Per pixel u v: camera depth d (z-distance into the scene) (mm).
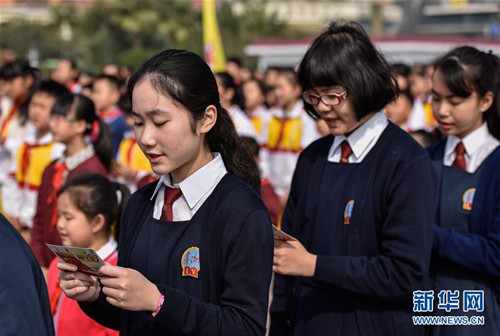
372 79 2486
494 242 2840
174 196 2074
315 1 54375
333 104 2521
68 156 4379
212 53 10281
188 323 1846
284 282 2820
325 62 2490
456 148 3088
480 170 2998
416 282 2443
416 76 8148
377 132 2578
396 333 2514
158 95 1894
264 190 4789
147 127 1921
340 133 2582
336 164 2641
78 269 2006
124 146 5625
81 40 34188
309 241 2678
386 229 2473
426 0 39062
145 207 2164
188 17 33500
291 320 2707
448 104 3014
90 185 3318
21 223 5562
